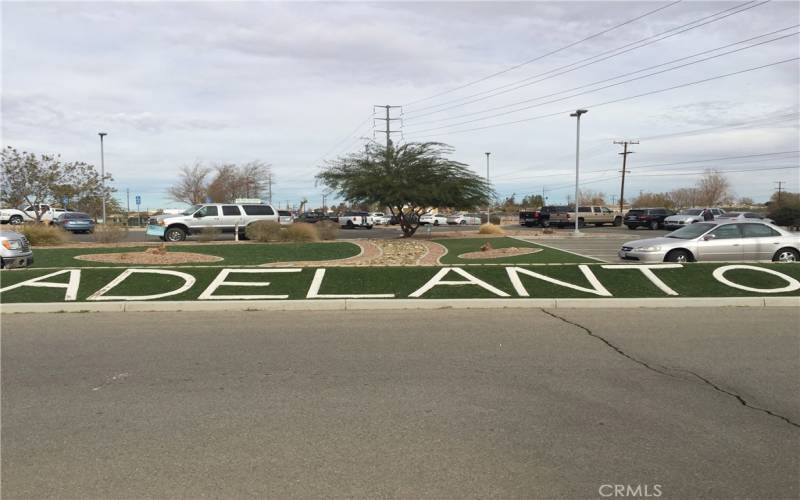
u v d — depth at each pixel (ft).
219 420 15.97
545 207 169.07
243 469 13.03
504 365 21.54
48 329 28.35
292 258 66.23
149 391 18.53
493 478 12.59
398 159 101.50
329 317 31.60
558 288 38.24
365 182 98.58
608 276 40.98
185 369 21.08
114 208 160.56
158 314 32.60
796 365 21.49
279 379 19.80
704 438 14.69
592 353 23.32
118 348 24.35
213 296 36.35
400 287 38.60
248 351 23.76
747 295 36.29
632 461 13.39
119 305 33.76
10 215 129.08
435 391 18.47
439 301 34.81
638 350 23.82
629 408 16.87
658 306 35.01
